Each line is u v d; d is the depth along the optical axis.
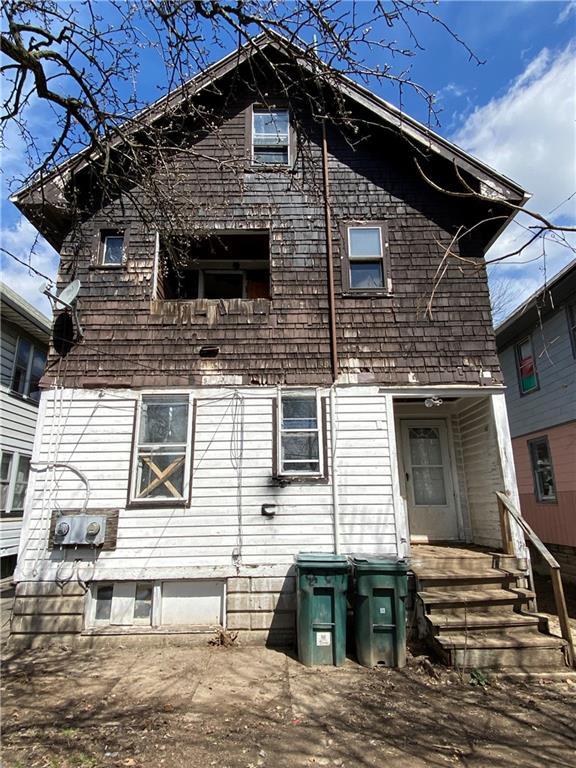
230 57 8.59
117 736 4.14
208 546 7.05
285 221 8.44
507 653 5.71
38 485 7.19
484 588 6.79
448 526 8.70
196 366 7.74
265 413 7.57
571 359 11.61
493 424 7.68
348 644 6.43
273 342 7.88
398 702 4.86
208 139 8.77
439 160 8.61
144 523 7.10
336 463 7.39
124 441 7.41
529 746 4.05
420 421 9.19
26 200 7.55
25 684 5.29
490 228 8.54
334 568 6.02
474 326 7.98
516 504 7.30
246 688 5.17
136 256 8.24
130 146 5.60
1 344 12.94
